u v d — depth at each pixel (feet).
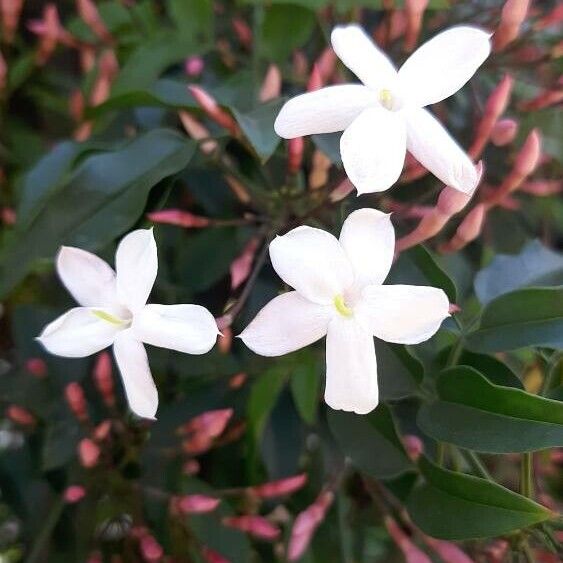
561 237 0.61
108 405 0.42
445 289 0.36
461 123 0.49
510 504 0.32
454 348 0.36
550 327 0.35
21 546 0.48
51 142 0.57
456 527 0.33
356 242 0.30
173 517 0.41
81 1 0.50
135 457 0.42
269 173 0.43
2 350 0.52
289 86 0.48
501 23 0.40
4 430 0.50
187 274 0.45
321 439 0.45
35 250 0.37
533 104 0.45
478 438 0.33
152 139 0.39
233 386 0.44
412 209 0.40
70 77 0.59
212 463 0.46
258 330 0.29
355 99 0.31
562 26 0.52
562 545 0.35
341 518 0.44
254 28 0.48
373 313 0.29
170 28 0.53
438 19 0.48
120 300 0.32
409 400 0.41
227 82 0.45
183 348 0.30
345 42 0.31
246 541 0.42
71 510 0.45
